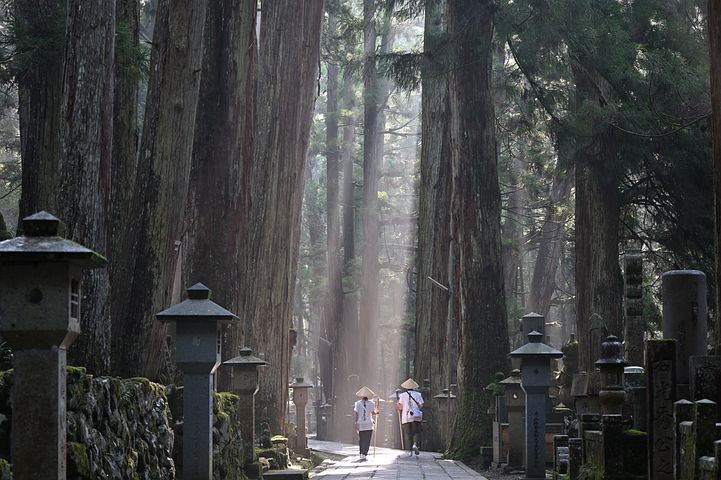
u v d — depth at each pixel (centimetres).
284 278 3052
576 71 3619
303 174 3422
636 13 3494
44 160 2284
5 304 778
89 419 1054
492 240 3200
